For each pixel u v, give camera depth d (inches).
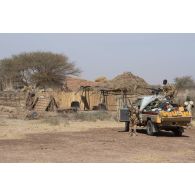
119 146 683.4
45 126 1076.5
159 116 848.3
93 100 1868.8
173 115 844.0
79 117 1359.5
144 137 840.3
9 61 3093.0
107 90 1822.1
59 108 1643.7
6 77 3029.0
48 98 1712.6
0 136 817.5
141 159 545.6
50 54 3161.9
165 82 970.1
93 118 1328.7
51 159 538.3
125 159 544.7
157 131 875.4
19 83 3093.0
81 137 822.5
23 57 3115.2
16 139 776.3
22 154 581.3
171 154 599.8
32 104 1711.4
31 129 988.6
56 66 3117.6
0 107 1670.8
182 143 745.0
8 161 517.7
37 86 3061.0
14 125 1102.4
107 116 1386.6
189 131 1022.4
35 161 518.9
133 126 868.6
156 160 538.6
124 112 947.3
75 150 628.4
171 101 925.8
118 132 948.0
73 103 1834.4
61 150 626.8
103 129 1029.2
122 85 2194.9
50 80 3105.3
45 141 746.2
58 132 933.8
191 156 581.9
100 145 693.9
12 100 1855.3
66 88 2741.1
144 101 931.3
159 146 693.3
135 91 1836.9
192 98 1498.5
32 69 3107.8
